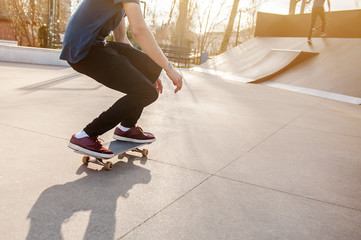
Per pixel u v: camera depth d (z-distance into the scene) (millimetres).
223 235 1605
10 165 2291
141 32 2033
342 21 12281
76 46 2037
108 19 2027
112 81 2156
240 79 10977
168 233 1584
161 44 18922
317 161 2973
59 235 1485
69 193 1935
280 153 3131
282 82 9945
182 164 2619
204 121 4316
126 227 1606
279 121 4715
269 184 2334
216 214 1821
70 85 6672
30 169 2256
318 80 9117
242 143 3385
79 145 2266
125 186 2107
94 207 1788
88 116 4031
